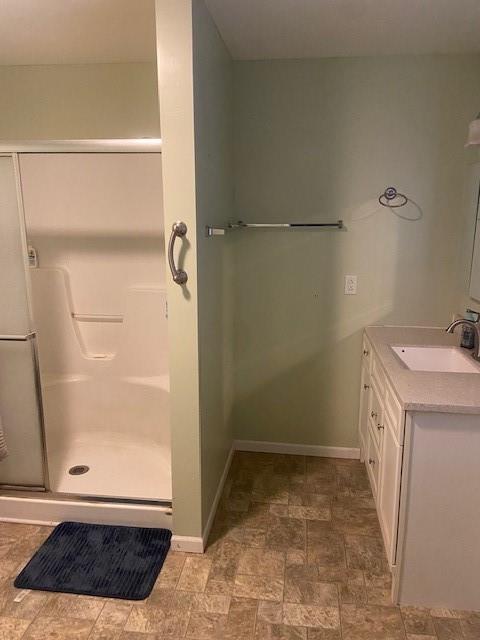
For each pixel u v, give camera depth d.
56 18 2.06
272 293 2.92
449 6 1.97
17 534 2.29
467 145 2.08
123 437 3.03
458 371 2.30
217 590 1.94
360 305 2.86
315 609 1.84
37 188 2.95
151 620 1.79
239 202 2.83
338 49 2.48
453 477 1.73
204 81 1.96
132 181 2.87
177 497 2.13
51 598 1.89
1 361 2.29
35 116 2.76
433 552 1.81
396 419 1.80
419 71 2.55
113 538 2.24
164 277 2.95
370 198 2.73
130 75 2.65
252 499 2.59
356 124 2.65
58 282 2.99
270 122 2.72
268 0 1.92
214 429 2.41
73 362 3.05
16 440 2.36
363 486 2.72
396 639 1.71
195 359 1.99
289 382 3.03
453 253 2.71
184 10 1.72
